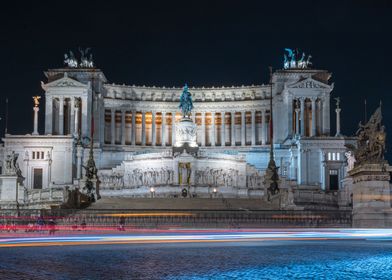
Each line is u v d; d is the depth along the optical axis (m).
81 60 147.75
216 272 20.66
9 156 87.56
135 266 22.34
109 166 130.12
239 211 58.94
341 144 123.00
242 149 144.38
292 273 20.39
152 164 113.94
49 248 30.62
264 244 33.16
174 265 22.61
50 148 119.88
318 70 142.75
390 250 28.69
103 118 142.38
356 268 21.69
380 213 45.91
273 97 144.62
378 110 47.12
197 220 55.03
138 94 149.12
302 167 123.38
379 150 46.53
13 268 21.88
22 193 87.69
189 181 111.62
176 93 151.12
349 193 86.50
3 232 51.16
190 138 121.38
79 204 73.62
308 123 145.75
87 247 31.30
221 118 149.88
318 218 54.47
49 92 135.75
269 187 84.25
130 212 59.66
